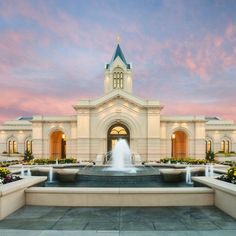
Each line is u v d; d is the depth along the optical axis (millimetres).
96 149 49281
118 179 18031
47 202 11305
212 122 64250
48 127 52562
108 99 49469
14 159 55219
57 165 31031
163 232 8070
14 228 8508
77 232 8031
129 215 9953
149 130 49281
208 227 8633
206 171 21906
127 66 62312
